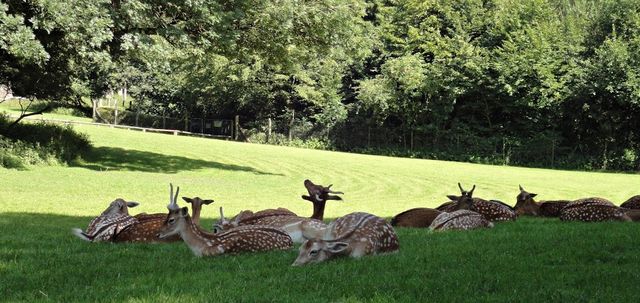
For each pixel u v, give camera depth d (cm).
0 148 2052
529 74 4075
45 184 1684
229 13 2059
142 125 5550
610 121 3944
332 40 2331
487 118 4422
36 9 1766
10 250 733
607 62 3838
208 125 5344
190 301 484
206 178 2122
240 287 532
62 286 543
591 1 4425
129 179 1906
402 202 1703
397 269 618
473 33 4528
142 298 492
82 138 2612
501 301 491
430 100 4447
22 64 2091
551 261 675
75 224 1062
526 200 1291
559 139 4069
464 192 1128
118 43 2067
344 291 518
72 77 2291
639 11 4109
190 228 705
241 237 720
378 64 4912
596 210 1130
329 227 766
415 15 4678
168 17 2192
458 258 682
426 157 4416
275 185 2028
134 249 765
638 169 3838
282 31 2208
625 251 747
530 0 4362
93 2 1817
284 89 5031
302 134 4953
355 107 4862
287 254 712
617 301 495
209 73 4784
